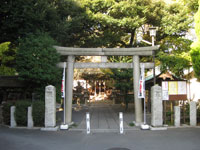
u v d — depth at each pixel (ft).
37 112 30.04
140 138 23.89
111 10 44.01
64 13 40.14
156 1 44.75
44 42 29.96
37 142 22.30
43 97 33.35
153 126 29.14
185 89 31.81
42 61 29.12
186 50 42.52
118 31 47.39
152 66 33.37
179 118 30.14
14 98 47.42
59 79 34.09
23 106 31.09
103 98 79.82
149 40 50.70
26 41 30.19
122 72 46.42
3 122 34.88
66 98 33.09
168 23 43.19
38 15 32.27
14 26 33.14
